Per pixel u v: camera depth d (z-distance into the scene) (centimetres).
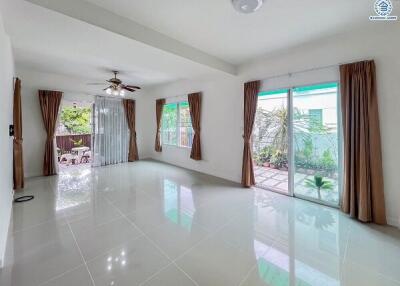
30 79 486
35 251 203
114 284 162
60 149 766
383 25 259
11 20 213
